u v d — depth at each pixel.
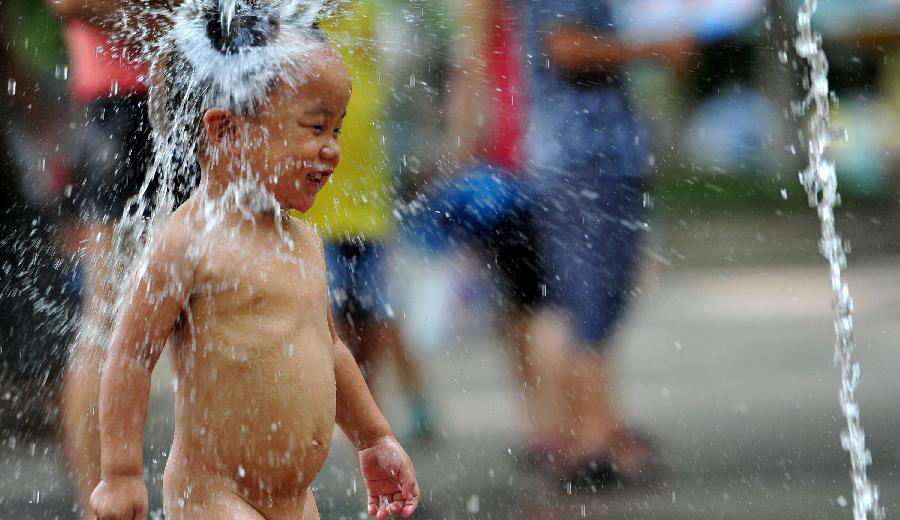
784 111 24.20
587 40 14.57
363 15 13.34
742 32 23.14
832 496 11.18
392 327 13.57
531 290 14.37
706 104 22.89
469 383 14.23
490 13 14.38
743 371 15.13
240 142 7.99
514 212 14.45
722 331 16.98
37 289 12.98
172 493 7.93
